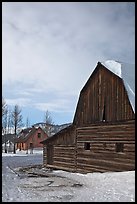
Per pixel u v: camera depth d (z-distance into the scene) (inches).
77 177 924.0
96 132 1122.0
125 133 982.4
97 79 1145.4
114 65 1093.8
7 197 535.2
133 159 935.7
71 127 1280.8
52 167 1403.8
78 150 1220.5
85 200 534.3
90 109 1169.4
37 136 3971.5
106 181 775.7
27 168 1408.7
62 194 594.9
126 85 1003.9
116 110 1032.2
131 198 548.7
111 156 1035.3
